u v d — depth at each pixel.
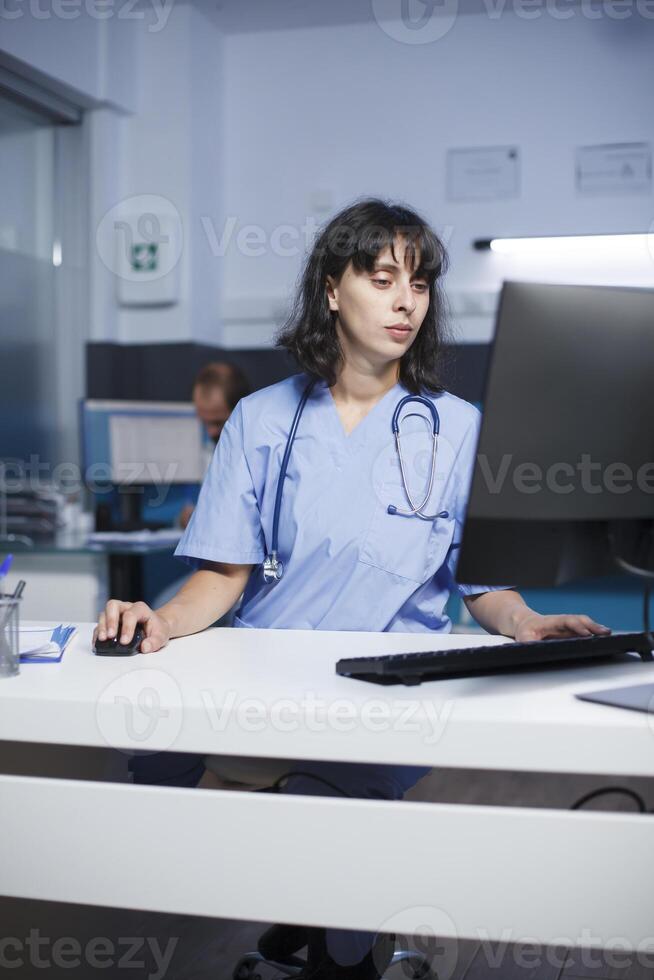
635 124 3.94
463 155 4.10
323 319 1.40
